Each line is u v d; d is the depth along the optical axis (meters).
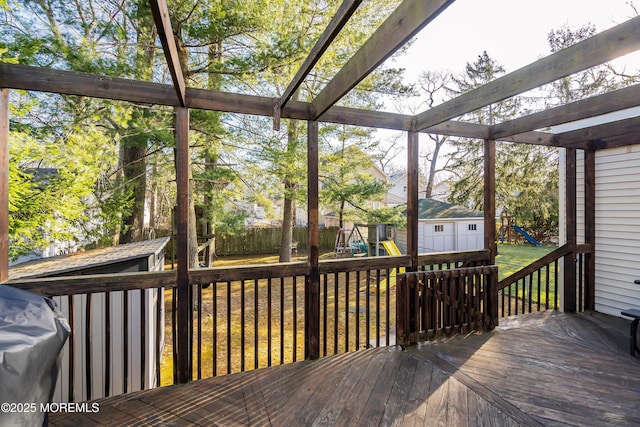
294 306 2.83
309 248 2.87
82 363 2.77
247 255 13.09
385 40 1.72
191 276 2.47
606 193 4.21
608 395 2.21
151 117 4.77
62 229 4.22
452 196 16.45
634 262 3.90
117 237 6.06
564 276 4.20
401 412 2.01
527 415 1.98
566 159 4.16
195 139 5.82
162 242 4.47
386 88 7.76
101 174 5.19
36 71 2.06
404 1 1.56
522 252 12.30
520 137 3.80
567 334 3.34
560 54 2.18
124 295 2.36
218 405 2.12
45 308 1.67
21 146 3.34
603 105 2.81
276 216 7.79
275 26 4.53
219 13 4.21
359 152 8.20
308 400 2.16
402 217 8.12
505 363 2.68
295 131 6.81
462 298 3.28
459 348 2.98
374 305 6.46
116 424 1.94
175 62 1.84
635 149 3.91
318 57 1.82
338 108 2.96
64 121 4.16
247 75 4.86
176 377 2.44
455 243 12.92
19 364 1.31
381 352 2.90
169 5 4.20
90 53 3.67
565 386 2.32
